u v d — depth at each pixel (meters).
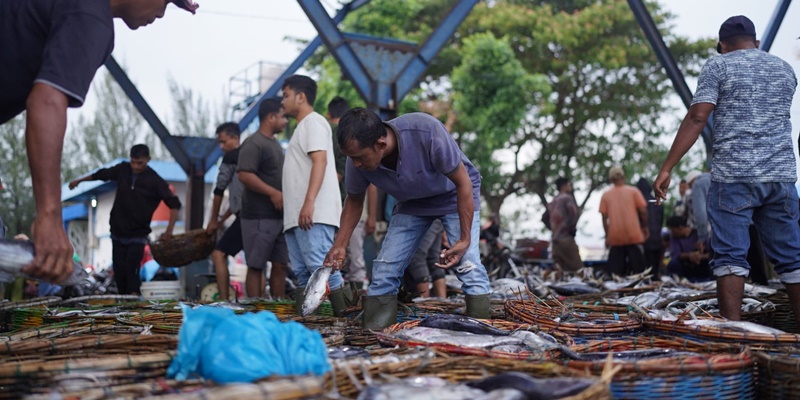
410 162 3.94
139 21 2.72
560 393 2.01
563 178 10.63
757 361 2.74
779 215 4.22
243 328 2.21
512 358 2.78
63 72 2.31
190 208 11.09
